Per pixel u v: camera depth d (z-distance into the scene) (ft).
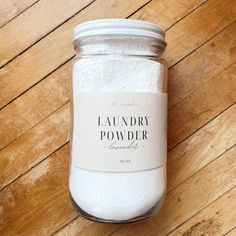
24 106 1.43
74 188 1.26
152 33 1.14
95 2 1.41
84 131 1.18
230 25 1.43
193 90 1.43
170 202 1.44
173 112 1.43
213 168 1.44
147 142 1.18
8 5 1.41
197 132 1.44
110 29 1.11
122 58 1.16
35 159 1.44
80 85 1.20
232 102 1.43
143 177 1.20
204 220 1.43
